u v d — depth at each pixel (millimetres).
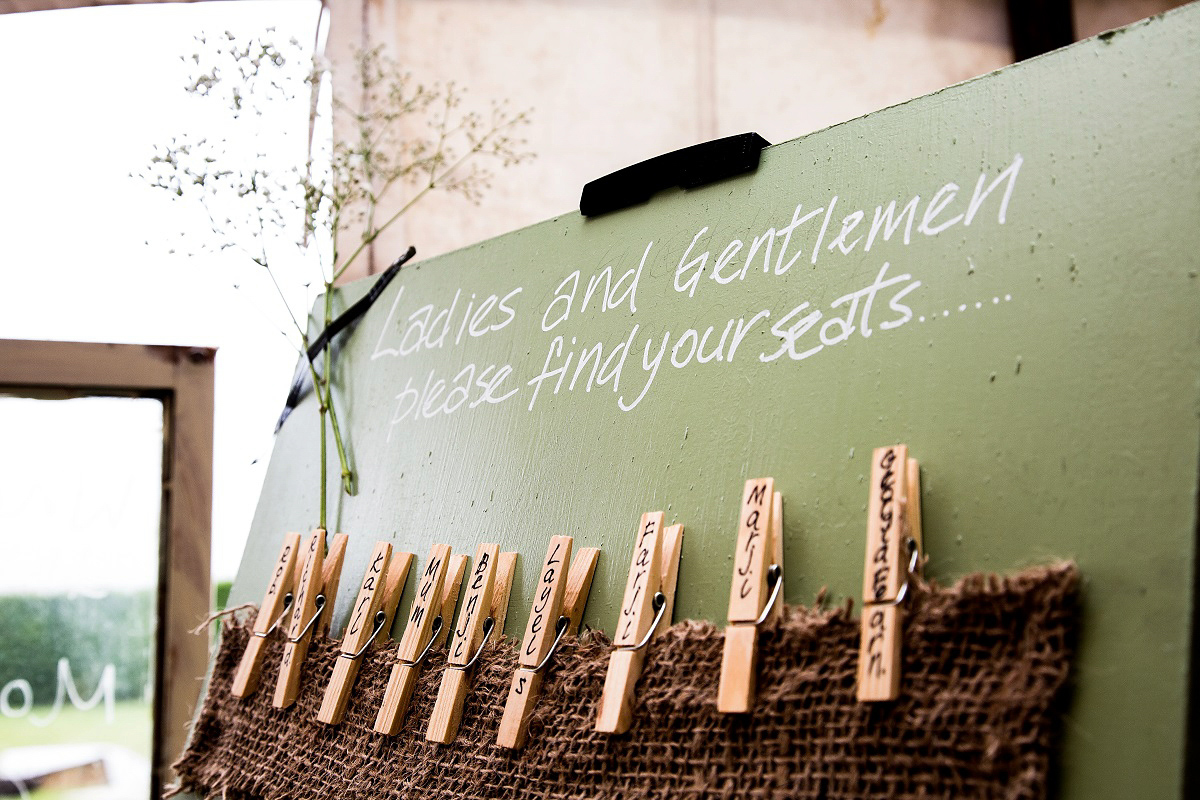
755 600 677
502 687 826
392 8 1536
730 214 877
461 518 987
